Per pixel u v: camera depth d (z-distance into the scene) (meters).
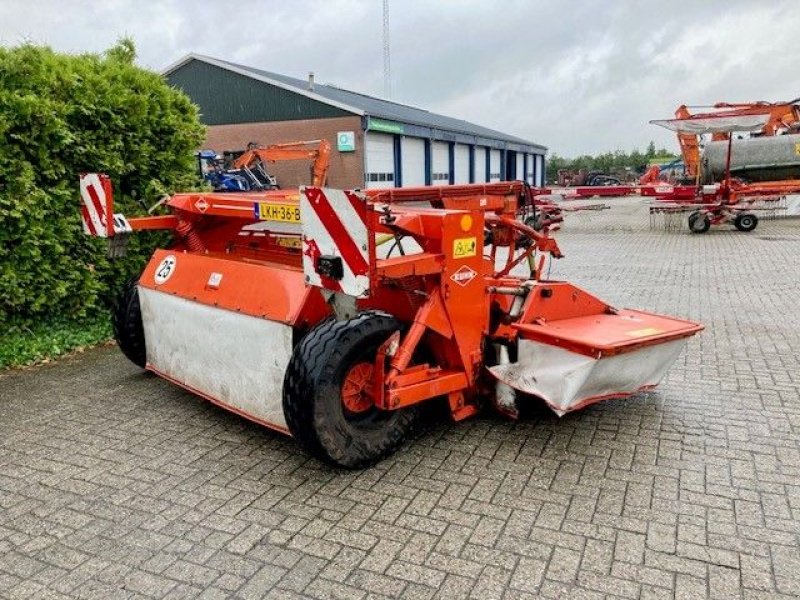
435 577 2.55
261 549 2.75
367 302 3.67
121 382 4.83
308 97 26.34
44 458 3.61
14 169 5.31
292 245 4.80
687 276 9.16
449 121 41.78
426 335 3.76
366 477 3.33
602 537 2.79
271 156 16.53
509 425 3.92
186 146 6.92
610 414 4.08
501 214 4.61
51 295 5.78
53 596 2.48
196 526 2.93
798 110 17.08
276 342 3.49
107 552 2.75
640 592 2.45
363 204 2.90
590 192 17.20
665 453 3.55
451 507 3.04
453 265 3.52
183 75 28.08
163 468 3.47
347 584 2.52
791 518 2.91
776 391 4.45
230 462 3.53
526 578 2.54
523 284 3.95
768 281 8.62
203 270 4.14
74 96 5.77
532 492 3.16
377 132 27.31
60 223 5.68
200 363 4.07
